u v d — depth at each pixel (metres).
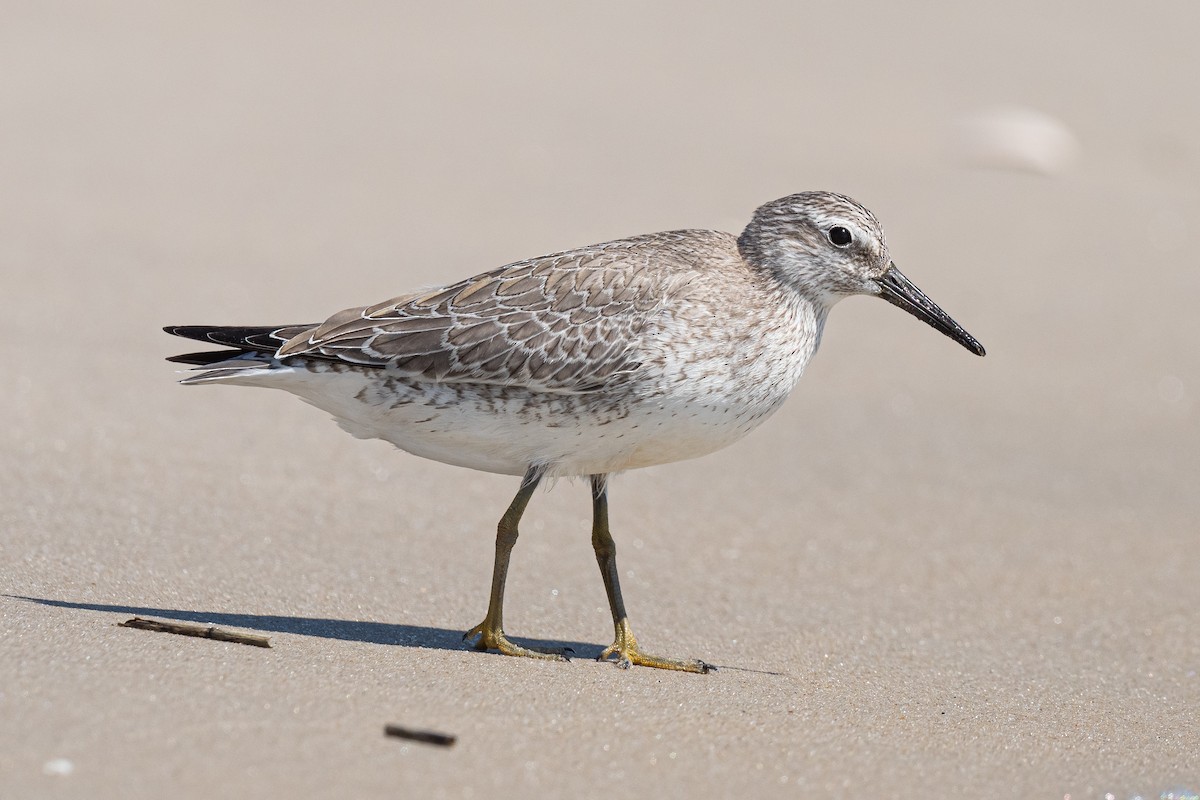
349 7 30.33
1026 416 16.86
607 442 10.17
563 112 25.25
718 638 11.22
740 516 14.09
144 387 15.06
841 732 9.12
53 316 16.50
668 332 9.98
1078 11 32.78
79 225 19.19
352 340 10.05
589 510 13.91
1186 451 16.20
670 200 21.48
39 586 10.23
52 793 6.99
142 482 12.82
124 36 27.11
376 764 7.66
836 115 26.67
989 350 18.38
